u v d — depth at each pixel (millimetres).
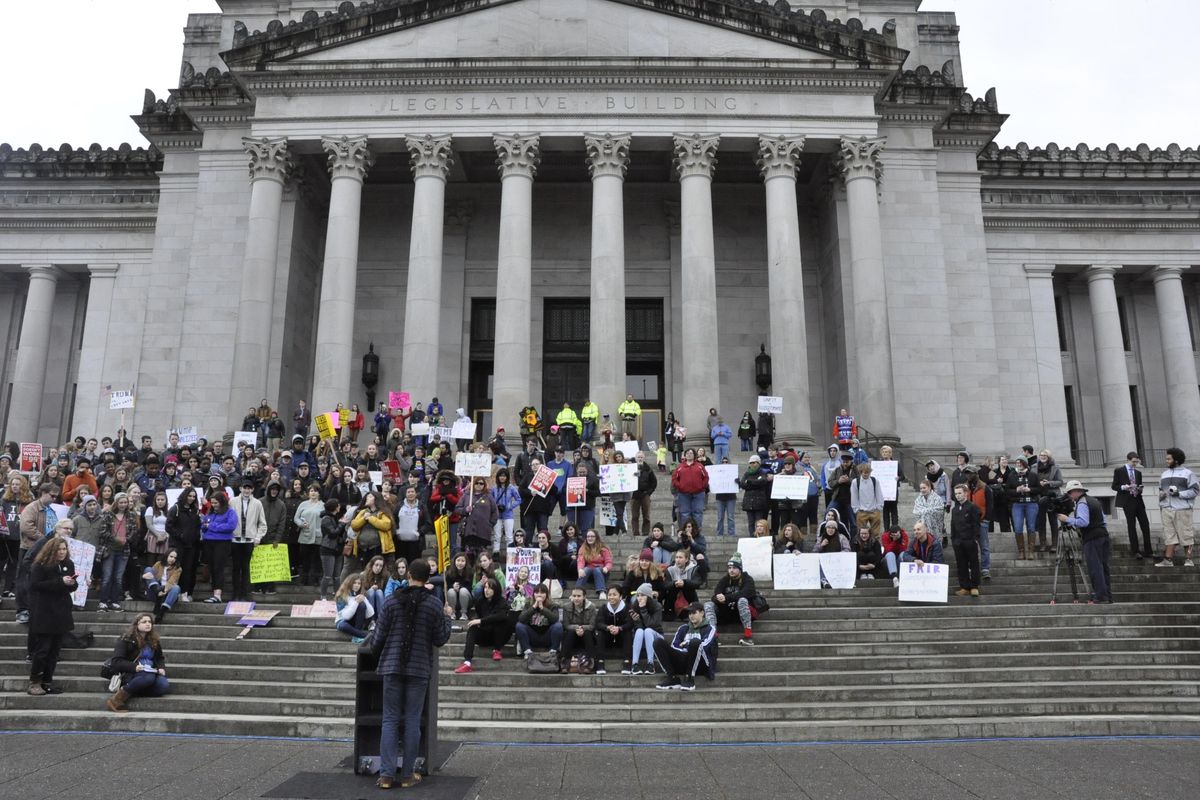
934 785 10398
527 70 33875
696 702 14586
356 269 36375
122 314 41562
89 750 12047
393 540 19234
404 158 37281
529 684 15219
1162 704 14172
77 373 42719
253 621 17406
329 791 10016
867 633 17094
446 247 39469
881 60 34094
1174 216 41812
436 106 34219
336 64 33906
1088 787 10234
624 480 22062
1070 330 42750
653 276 39594
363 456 29422
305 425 29625
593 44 34406
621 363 32125
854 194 33844
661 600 17406
